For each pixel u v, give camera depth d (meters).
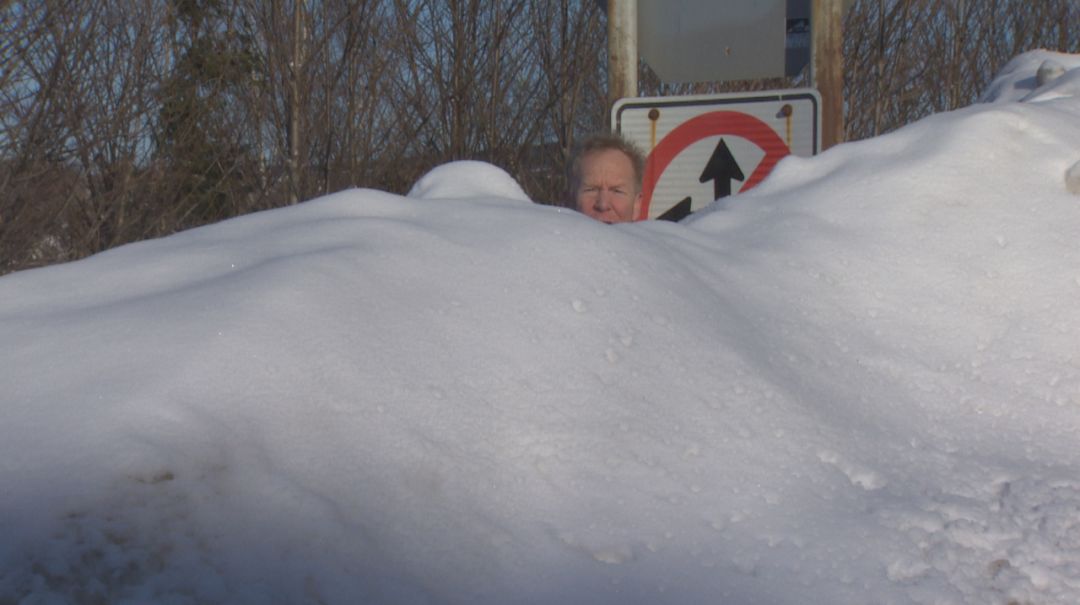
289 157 10.45
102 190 9.95
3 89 8.84
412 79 11.06
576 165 3.85
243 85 10.73
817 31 4.66
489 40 11.20
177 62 10.52
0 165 8.92
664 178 4.46
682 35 4.84
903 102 13.12
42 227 9.21
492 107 11.23
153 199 10.37
